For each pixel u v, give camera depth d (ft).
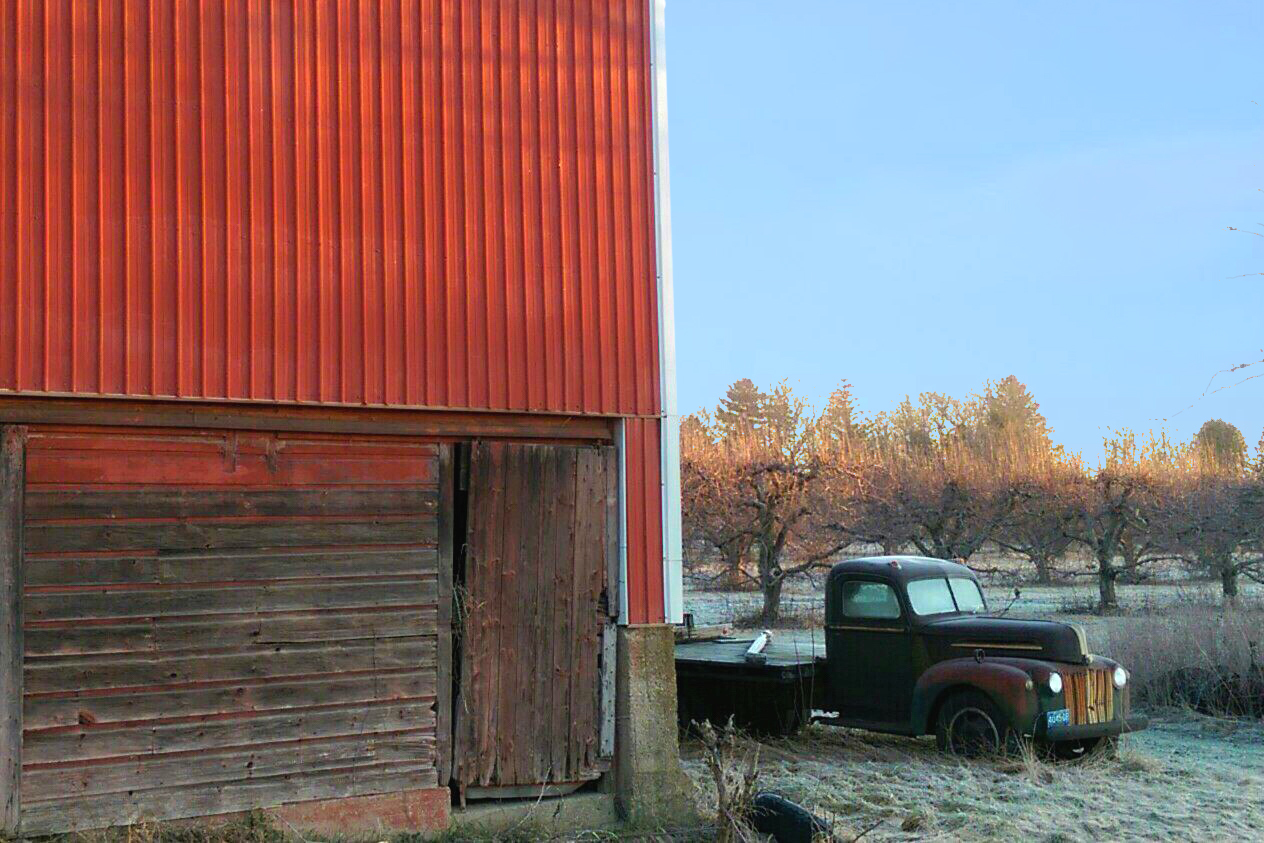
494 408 25.79
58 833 21.47
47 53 22.48
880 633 38.29
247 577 23.56
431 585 25.39
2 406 21.67
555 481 26.71
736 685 39.88
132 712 22.26
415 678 25.04
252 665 23.43
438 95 26.03
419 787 24.86
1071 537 90.89
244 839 22.59
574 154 27.37
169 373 22.76
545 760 26.18
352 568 24.59
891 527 86.12
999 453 99.30
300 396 23.88
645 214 28.02
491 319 26.00
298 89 24.62
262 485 23.85
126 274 22.62
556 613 26.50
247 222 23.81
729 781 25.94
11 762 21.20
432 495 25.58
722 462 82.99
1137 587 97.66
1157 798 30.63
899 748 38.09
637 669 26.94
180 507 23.03
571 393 26.71
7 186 21.86
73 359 21.98
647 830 25.94
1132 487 89.97
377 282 24.91
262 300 23.76
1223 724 43.34
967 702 35.58
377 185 25.17
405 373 24.95
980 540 92.43
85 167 22.53
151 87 23.26
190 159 23.44
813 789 30.68
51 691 21.63
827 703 39.29
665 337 27.91
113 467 22.52
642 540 27.40
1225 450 106.11
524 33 27.12
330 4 25.16
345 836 23.94
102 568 22.25
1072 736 34.17
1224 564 87.56
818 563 79.46
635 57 28.40
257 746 23.34
